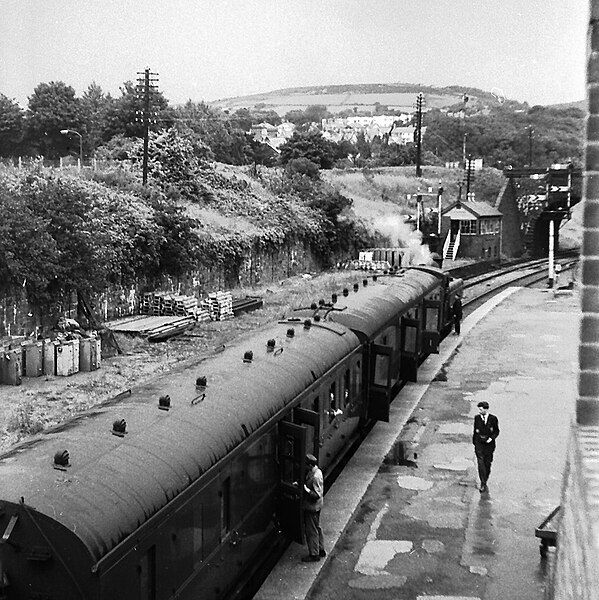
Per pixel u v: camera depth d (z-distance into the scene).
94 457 7.95
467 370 27.19
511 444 18.91
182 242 35.44
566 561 6.58
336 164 89.25
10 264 24.81
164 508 7.96
